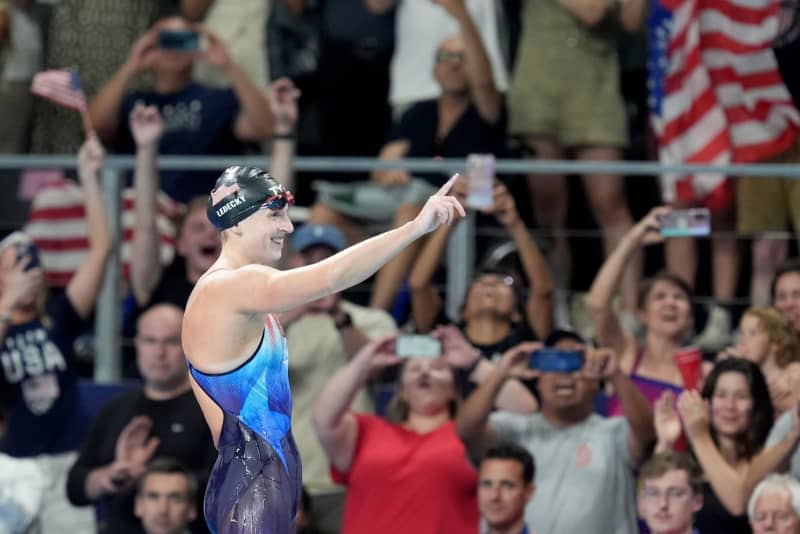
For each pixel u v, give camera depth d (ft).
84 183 101.65
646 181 108.99
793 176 102.58
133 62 112.16
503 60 117.29
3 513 85.10
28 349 97.76
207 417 59.62
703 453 84.79
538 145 112.27
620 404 92.22
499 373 86.58
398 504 86.58
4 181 109.19
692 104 110.22
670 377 94.58
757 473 83.15
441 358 89.20
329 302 94.89
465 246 103.65
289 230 60.08
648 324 96.02
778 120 110.01
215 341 57.98
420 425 89.45
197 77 118.11
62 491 97.96
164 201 109.09
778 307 96.89
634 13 112.27
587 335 104.63
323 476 95.61
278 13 121.39
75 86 102.06
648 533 89.61
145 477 88.17
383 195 106.11
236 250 59.57
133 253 103.14
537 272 99.71
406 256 106.52
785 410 90.63
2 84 119.14
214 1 122.01
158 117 103.40
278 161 104.22
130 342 105.09
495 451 85.30
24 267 96.94
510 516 84.48
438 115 111.96
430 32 116.06
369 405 98.68
